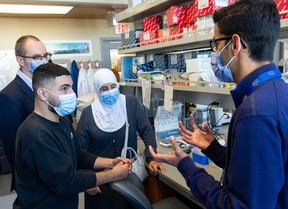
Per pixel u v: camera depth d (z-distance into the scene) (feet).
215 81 4.53
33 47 5.32
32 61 5.31
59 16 14.24
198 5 4.90
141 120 5.80
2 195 10.05
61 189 3.49
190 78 5.24
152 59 8.25
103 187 4.84
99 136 5.38
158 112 6.62
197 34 4.89
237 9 2.27
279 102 2.02
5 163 11.96
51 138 3.57
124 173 3.91
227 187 2.23
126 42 8.05
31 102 5.30
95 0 11.36
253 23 2.19
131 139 5.64
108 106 5.45
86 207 5.27
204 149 3.45
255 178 1.93
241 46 2.29
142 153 5.88
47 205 3.69
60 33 14.99
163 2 5.97
